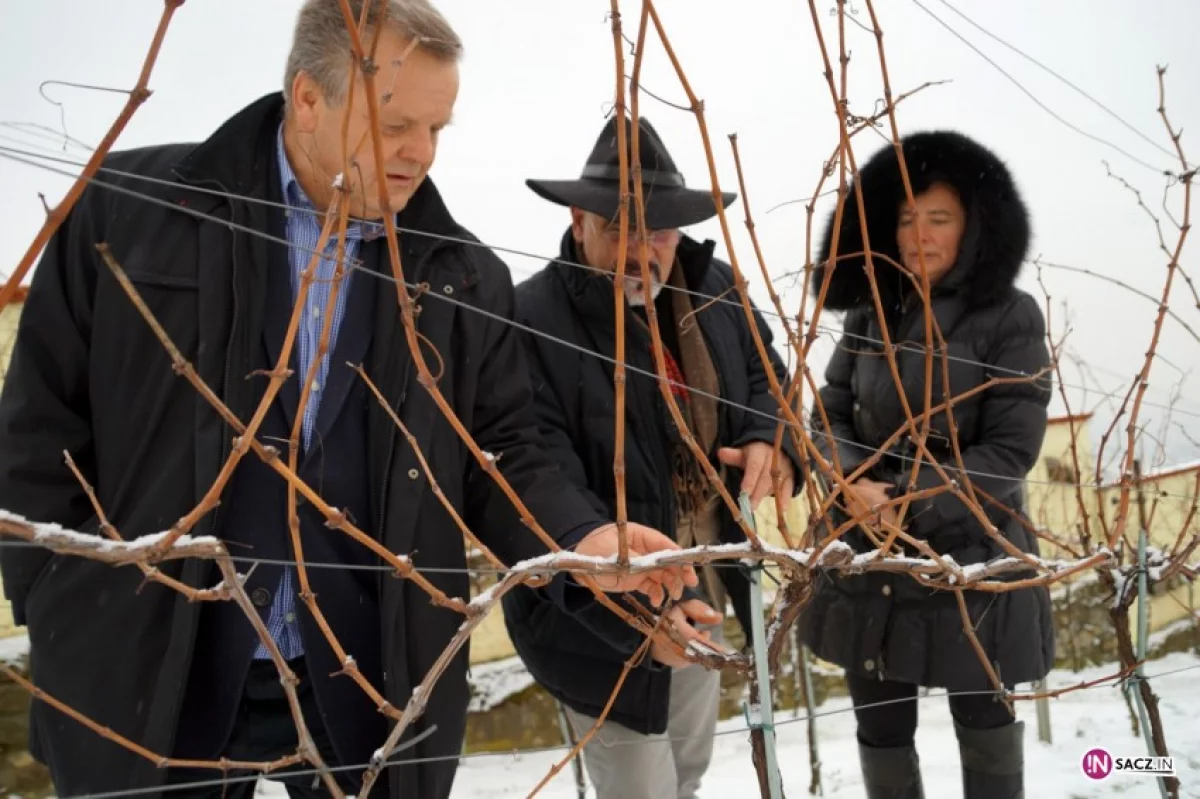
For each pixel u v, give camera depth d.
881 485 2.31
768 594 4.48
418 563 1.71
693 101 1.23
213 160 1.67
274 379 1.12
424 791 1.70
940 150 2.43
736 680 4.77
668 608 1.69
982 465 2.34
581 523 1.79
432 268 1.78
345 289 1.73
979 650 1.85
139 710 1.55
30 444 1.61
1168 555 2.04
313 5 1.62
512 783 3.69
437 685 1.72
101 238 1.63
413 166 1.60
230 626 1.65
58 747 1.58
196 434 1.58
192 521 1.10
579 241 2.39
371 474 1.70
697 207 2.23
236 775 1.73
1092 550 2.05
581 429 2.29
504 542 1.86
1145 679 1.93
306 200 1.75
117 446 1.60
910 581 2.42
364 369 1.73
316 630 1.67
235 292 1.61
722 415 2.39
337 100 1.55
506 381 1.91
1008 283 2.43
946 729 4.33
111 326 1.59
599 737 2.26
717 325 2.49
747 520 1.55
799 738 4.36
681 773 2.61
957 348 2.43
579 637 2.19
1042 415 2.42
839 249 2.65
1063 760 3.58
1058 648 5.22
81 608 1.58
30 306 1.64
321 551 1.69
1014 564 1.80
